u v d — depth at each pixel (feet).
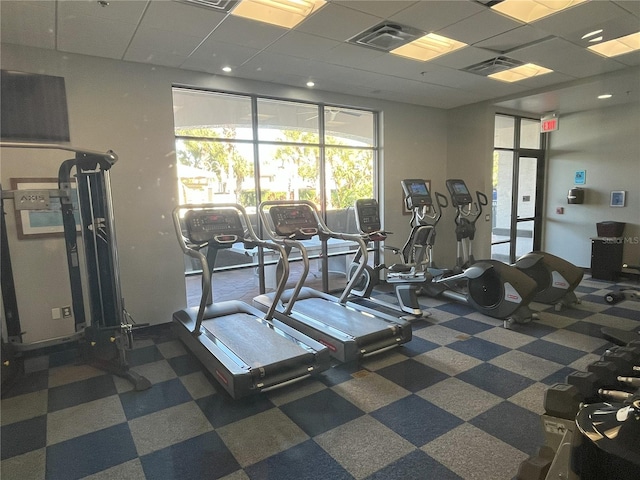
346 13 10.43
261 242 12.58
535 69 15.84
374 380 10.27
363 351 11.35
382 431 8.06
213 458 7.31
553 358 11.35
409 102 20.20
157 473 6.93
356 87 17.37
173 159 13.75
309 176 17.80
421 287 17.47
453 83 17.07
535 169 22.54
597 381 6.25
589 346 12.16
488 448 7.46
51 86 10.64
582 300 16.75
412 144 20.70
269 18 10.61
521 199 22.56
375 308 16.11
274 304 12.76
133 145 12.83
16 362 10.01
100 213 10.94
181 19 10.11
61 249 10.99
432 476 6.76
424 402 9.14
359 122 19.13
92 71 11.70
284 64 14.01
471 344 12.48
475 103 20.51
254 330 11.91
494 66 14.97
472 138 20.89
